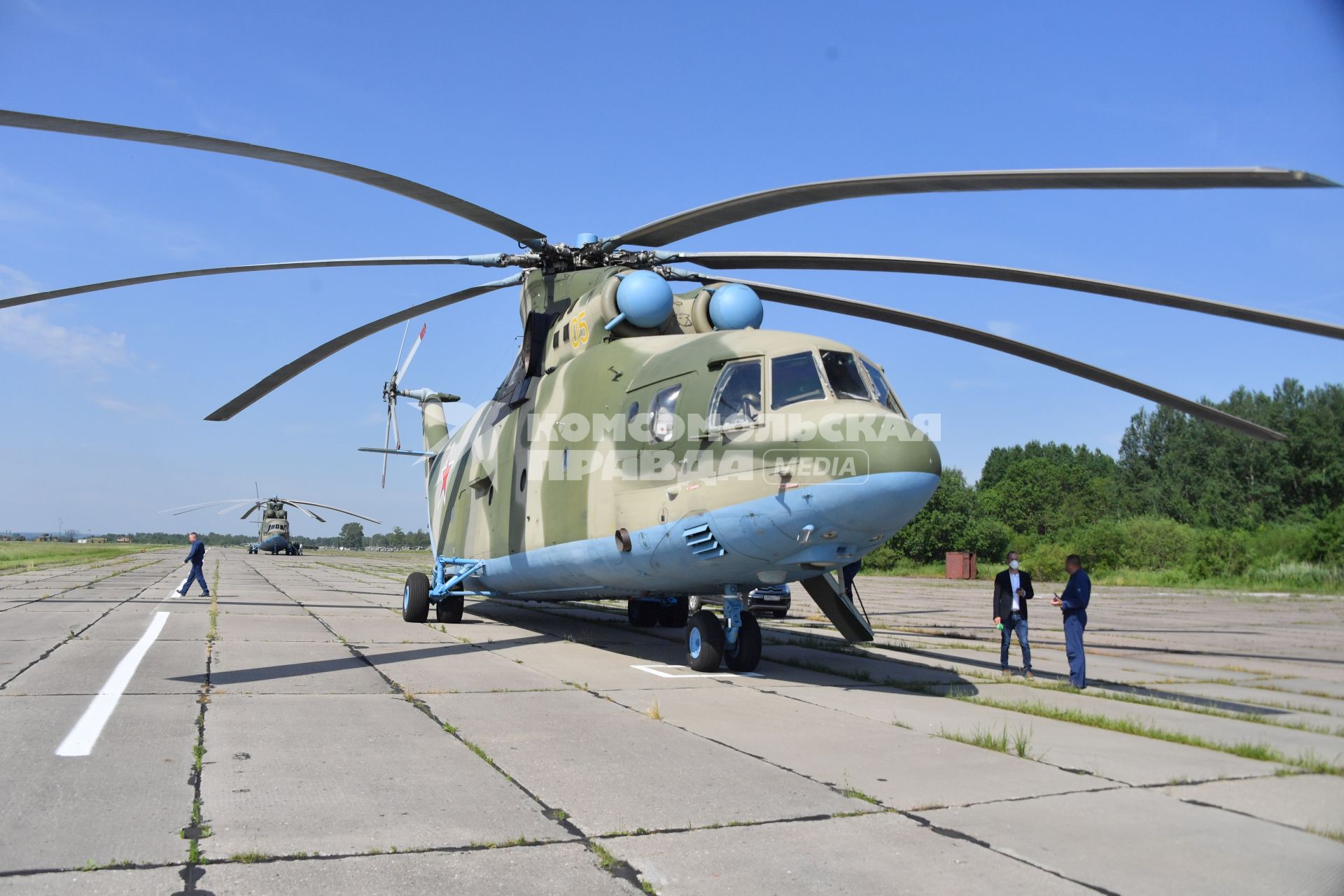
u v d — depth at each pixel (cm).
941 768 522
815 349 831
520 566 1188
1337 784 505
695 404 873
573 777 484
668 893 327
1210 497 5844
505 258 1107
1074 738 624
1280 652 1327
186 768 480
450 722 622
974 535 5872
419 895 319
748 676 900
